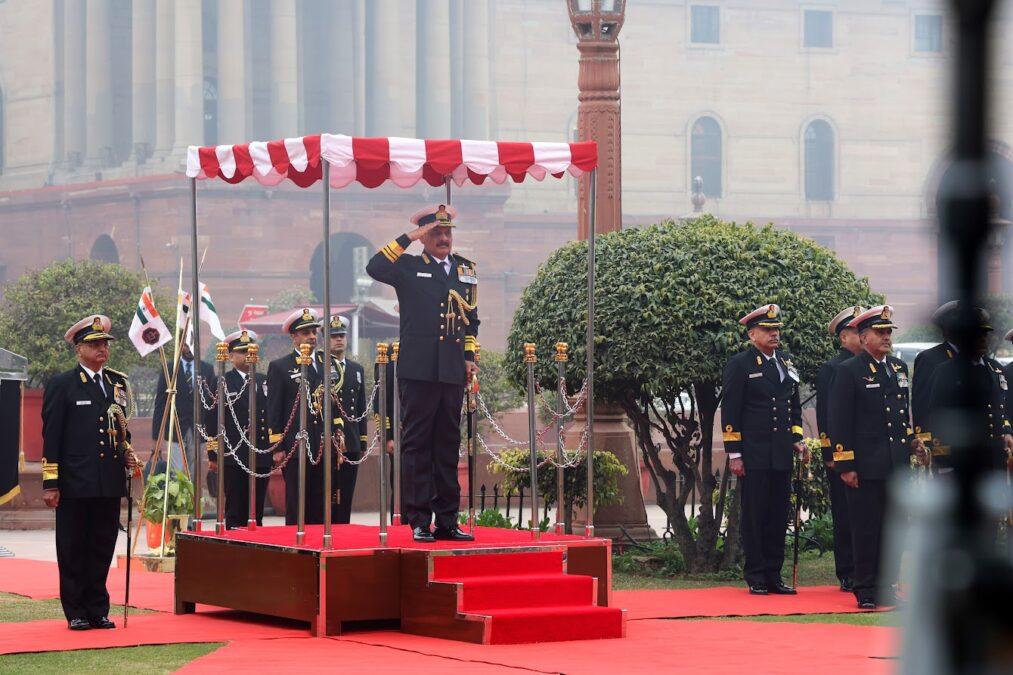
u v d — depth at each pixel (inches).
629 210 3356.3
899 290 3390.7
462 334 481.7
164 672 364.5
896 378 546.6
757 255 639.8
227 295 2598.4
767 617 504.1
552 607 445.4
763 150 3440.0
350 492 656.4
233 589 487.2
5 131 3112.7
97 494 458.6
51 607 539.5
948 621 53.2
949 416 56.5
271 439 636.7
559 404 530.3
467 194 2832.2
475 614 426.6
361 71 2940.5
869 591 531.8
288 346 1902.1
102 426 463.5
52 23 2997.0
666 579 661.3
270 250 2637.8
